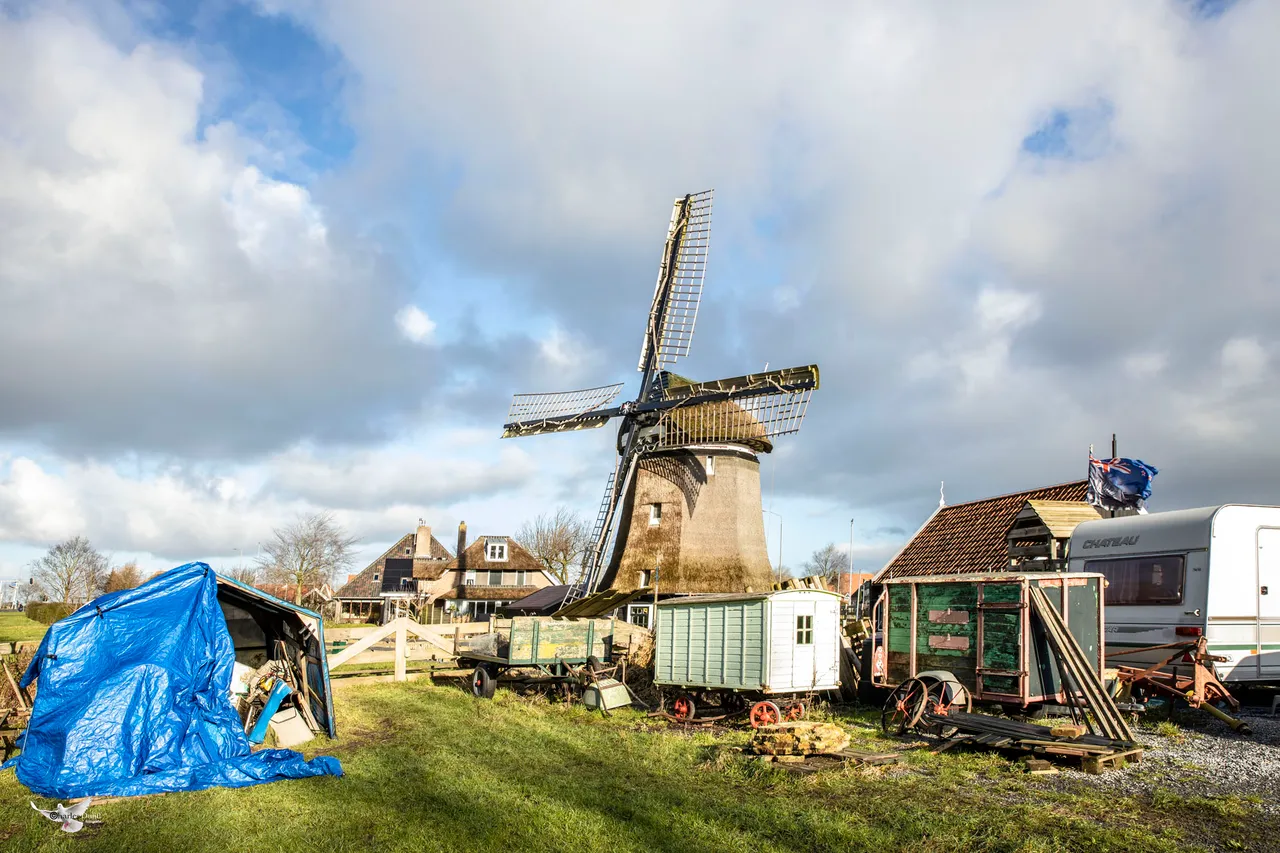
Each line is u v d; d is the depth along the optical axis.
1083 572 18.00
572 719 16.64
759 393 29.31
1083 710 13.24
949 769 11.59
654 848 8.45
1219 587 15.23
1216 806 9.50
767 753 12.53
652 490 33.28
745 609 16.11
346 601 72.38
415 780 11.13
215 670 12.40
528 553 69.75
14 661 15.23
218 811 9.62
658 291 36.31
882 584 17.73
